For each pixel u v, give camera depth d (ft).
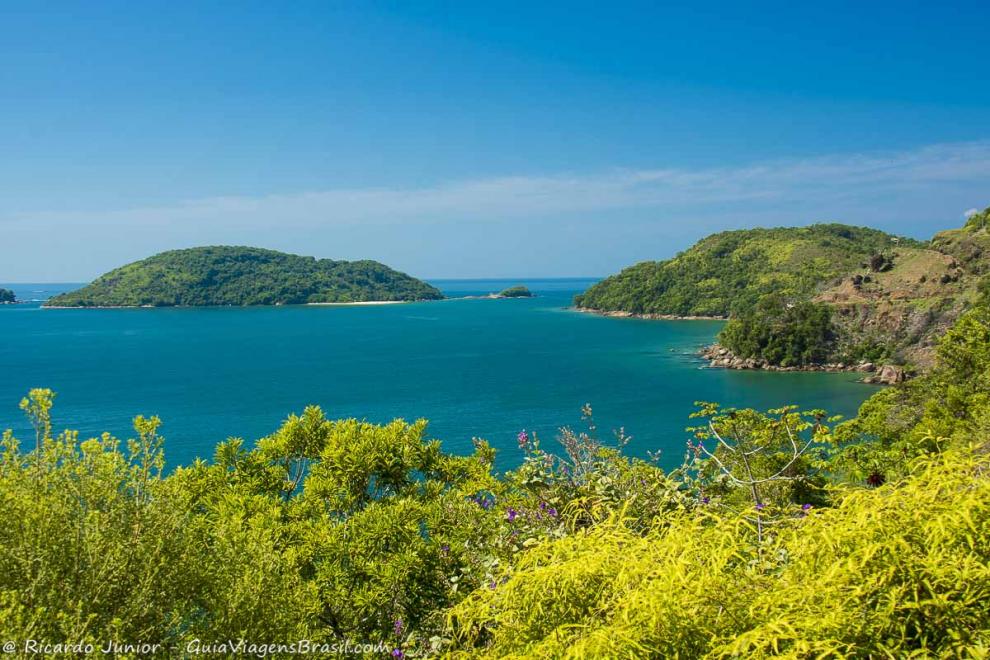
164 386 277.23
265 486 27.50
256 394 254.06
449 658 11.28
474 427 186.91
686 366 338.75
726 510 15.14
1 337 531.91
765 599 8.65
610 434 176.04
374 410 216.74
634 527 18.80
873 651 7.82
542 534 18.16
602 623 9.36
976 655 7.38
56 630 10.90
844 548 8.99
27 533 12.08
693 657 8.46
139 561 12.66
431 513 22.48
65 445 13.85
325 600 19.15
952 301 343.87
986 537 8.50
